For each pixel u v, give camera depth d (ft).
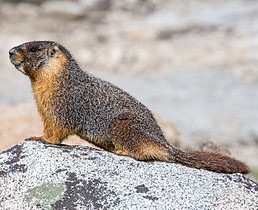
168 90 147.13
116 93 43.04
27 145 38.70
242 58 172.04
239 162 40.93
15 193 35.27
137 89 147.64
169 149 41.14
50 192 35.04
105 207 34.17
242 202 35.35
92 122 42.88
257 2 236.22
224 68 166.40
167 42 193.57
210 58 174.81
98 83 43.60
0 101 117.60
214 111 128.26
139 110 42.37
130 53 180.86
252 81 153.99
